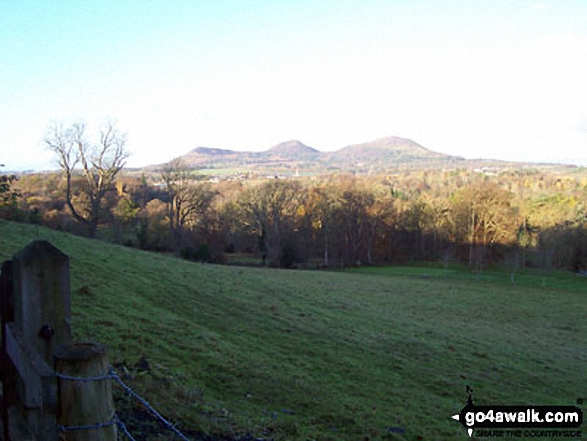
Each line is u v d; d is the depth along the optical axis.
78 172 48.69
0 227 25.42
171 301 19.77
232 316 19.56
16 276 3.61
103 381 2.91
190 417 8.46
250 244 68.00
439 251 71.31
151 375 10.27
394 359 17.59
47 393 2.86
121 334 13.12
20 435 3.58
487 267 64.19
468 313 32.12
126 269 23.12
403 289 39.09
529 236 65.31
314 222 69.56
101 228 59.44
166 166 58.03
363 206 70.75
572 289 49.53
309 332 19.06
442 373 16.89
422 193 95.88
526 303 38.75
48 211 52.91
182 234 59.03
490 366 18.67
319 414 11.06
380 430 10.70
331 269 63.34
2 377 3.98
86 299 16.03
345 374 14.96
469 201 65.94
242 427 8.92
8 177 31.17
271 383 12.33
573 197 74.94
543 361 20.84
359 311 25.86
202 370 12.25
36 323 3.50
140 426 7.44
